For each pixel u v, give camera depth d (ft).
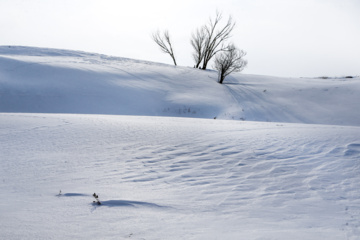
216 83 133.28
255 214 13.53
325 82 143.74
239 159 24.23
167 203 14.75
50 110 89.81
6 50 143.95
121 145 29.22
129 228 11.26
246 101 111.65
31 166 22.22
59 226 11.32
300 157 24.91
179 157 24.85
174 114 95.86
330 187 18.17
